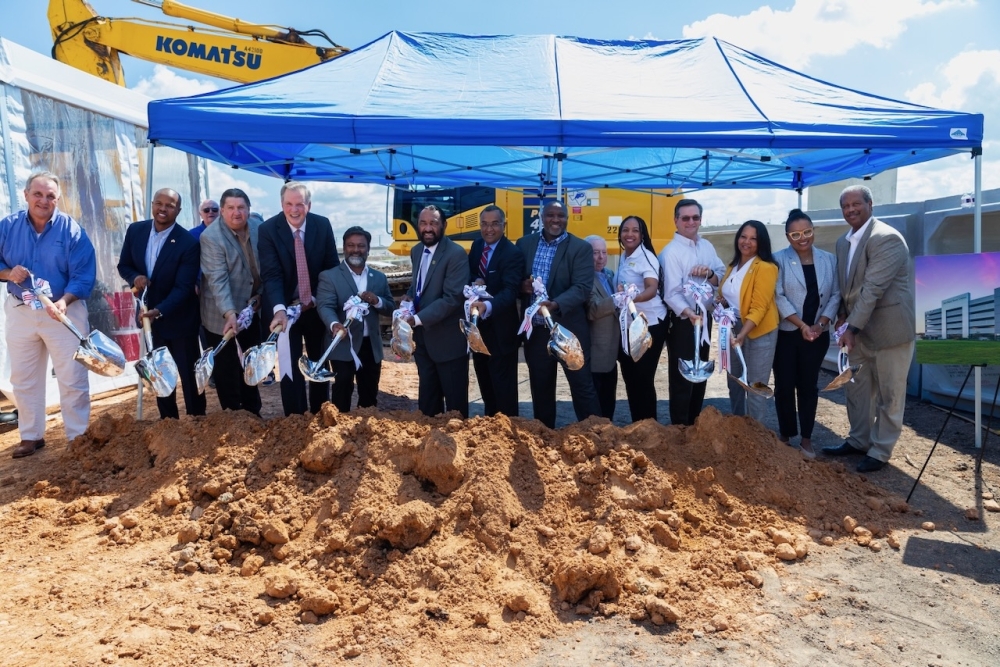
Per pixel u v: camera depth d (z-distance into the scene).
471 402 7.13
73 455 4.30
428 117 4.80
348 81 5.51
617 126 4.80
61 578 3.07
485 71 5.71
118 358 4.23
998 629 2.77
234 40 9.52
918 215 7.47
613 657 2.60
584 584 2.95
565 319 4.68
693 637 2.72
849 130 4.92
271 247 4.66
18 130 6.09
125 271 4.80
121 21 9.45
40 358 4.92
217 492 3.66
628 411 6.86
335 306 4.65
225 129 4.82
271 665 2.53
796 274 4.79
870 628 2.77
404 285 11.33
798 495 3.86
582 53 6.14
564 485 3.66
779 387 4.93
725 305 4.73
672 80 5.69
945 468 4.74
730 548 3.40
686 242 4.86
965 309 4.70
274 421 4.18
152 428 4.21
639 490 3.61
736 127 4.88
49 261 4.72
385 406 6.72
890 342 4.55
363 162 8.53
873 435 4.85
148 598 2.93
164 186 8.37
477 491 3.48
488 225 4.69
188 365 4.86
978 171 5.13
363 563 3.14
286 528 3.38
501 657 2.60
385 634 2.72
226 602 2.92
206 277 4.70
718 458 3.97
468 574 3.08
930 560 3.36
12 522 3.61
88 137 7.04
